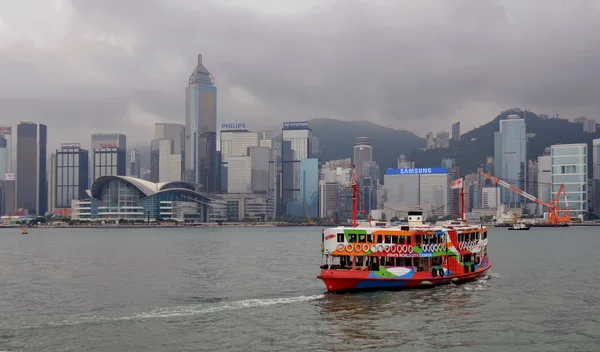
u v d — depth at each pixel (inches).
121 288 4325.8
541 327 2955.2
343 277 3730.3
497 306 3427.7
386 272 3777.1
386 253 3794.3
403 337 2760.8
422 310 3297.2
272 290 4158.5
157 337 2815.0
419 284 3885.3
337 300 3595.0
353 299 3609.7
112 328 3002.0
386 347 2613.2
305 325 2997.0
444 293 3794.3
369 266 3789.4
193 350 2603.3
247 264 6166.3
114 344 2709.2
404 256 3804.1
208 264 6190.9
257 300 3690.9
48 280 4837.6
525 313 3257.9
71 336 2854.3
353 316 3161.9
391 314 3198.8
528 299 3673.7
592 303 3565.5
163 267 5876.0
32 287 4419.3
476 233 4426.7
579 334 2827.3
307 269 5590.6
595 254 7455.7
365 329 2898.6
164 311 3398.1
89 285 4505.4
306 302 3582.7
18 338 2824.8
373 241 3794.3
